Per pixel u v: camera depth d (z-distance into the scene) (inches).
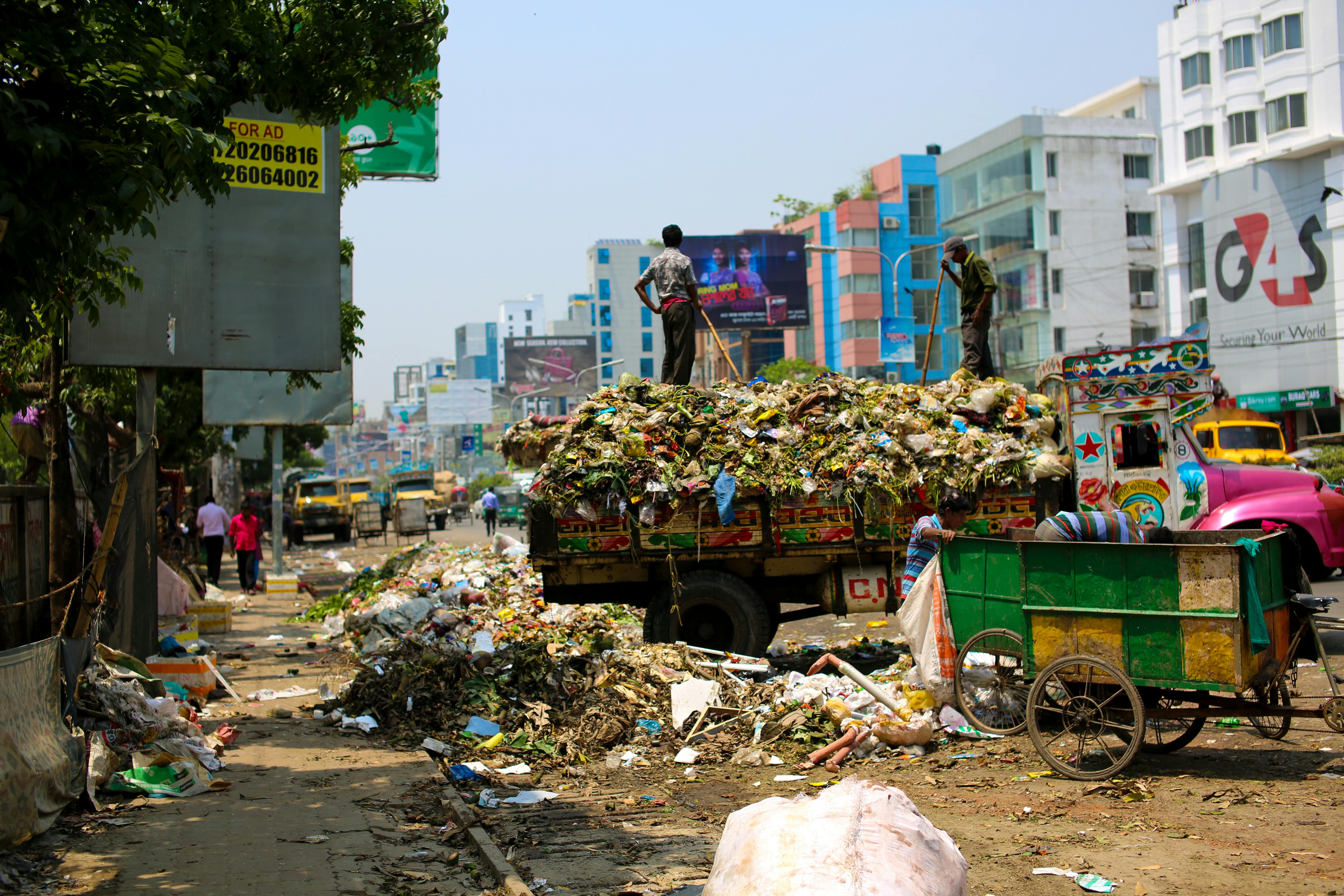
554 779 269.6
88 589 311.1
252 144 421.4
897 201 2253.9
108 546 318.3
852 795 137.0
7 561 283.9
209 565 837.8
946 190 2226.9
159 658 359.3
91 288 254.2
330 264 429.1
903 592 303.6
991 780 247.3
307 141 428.5
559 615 474.0
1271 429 898.1
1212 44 1600.6
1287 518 405.7
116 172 211.9
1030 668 255.6
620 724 304.7
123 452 433.1
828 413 384.5
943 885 126.6
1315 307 1419.8
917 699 293.4
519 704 323.6
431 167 837.8
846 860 123.2
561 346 3545.8
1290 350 1453.0
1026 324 1996.8
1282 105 1472.7
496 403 4589.1
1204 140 1603.1
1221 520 412.8
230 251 416.8
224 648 513.3
